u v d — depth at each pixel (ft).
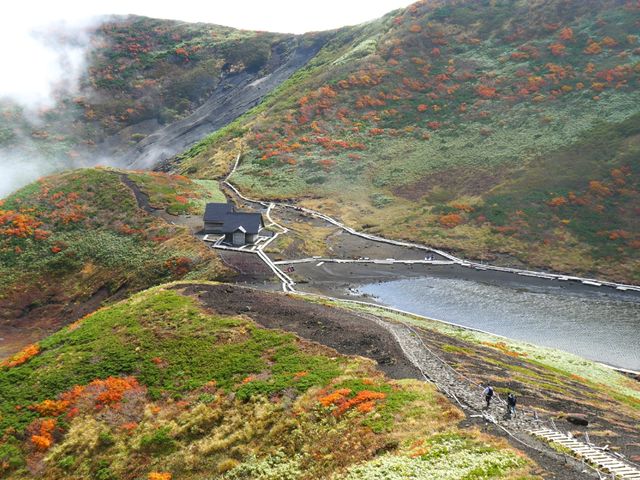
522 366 160.76
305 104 553.23
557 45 519.19
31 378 152.15
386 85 552.41
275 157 494.59
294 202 428.97
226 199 423.64
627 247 315.78
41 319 269.44
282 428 113.70
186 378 142.51
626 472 83.82
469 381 130.41
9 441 129.08
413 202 409.28
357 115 529.45
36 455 125.59
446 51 573.74
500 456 86.28
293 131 529.04
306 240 349.82
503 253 330.34
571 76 481.87
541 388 137.28
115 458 120.88
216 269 282.97
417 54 579.89
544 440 97.09
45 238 325.83
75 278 296.92
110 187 387.55
